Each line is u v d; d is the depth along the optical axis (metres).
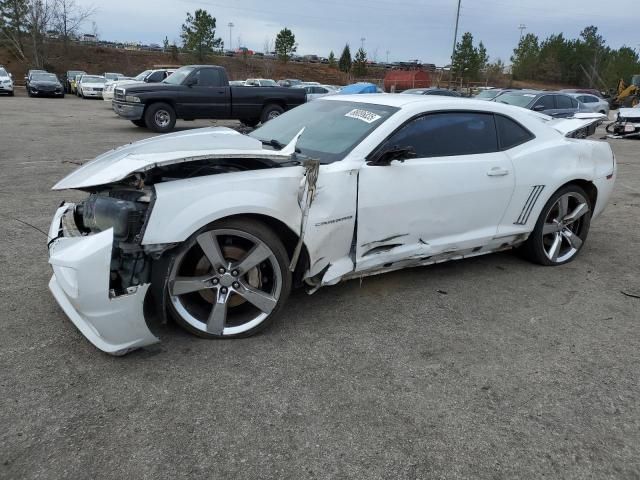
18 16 49.50
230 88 14.79
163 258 2.82
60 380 2.68
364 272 3.63
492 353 3.16
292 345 3.14
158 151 2.98
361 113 3.86
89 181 2.86
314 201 3.20
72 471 2.10
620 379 2.93
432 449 2.32
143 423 2.39
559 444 2.39
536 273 4.52
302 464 2.20
